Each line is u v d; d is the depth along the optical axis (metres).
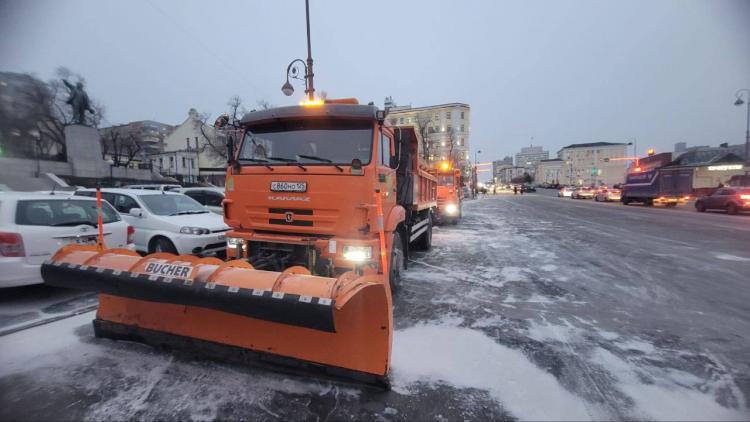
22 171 26.55
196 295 2.99
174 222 7.48
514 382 3.21
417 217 8.07
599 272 7.24
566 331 4.32
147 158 66.94
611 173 117.12
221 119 5.07
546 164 134.75
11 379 3.23
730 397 2.99
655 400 2.94
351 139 4.64
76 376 3.28
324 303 2.59
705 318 4.77
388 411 2.80
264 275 2.97
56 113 40.06
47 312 4.95
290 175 4.60
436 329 4.38
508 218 19.41
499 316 4.82
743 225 15.32
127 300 3.87
